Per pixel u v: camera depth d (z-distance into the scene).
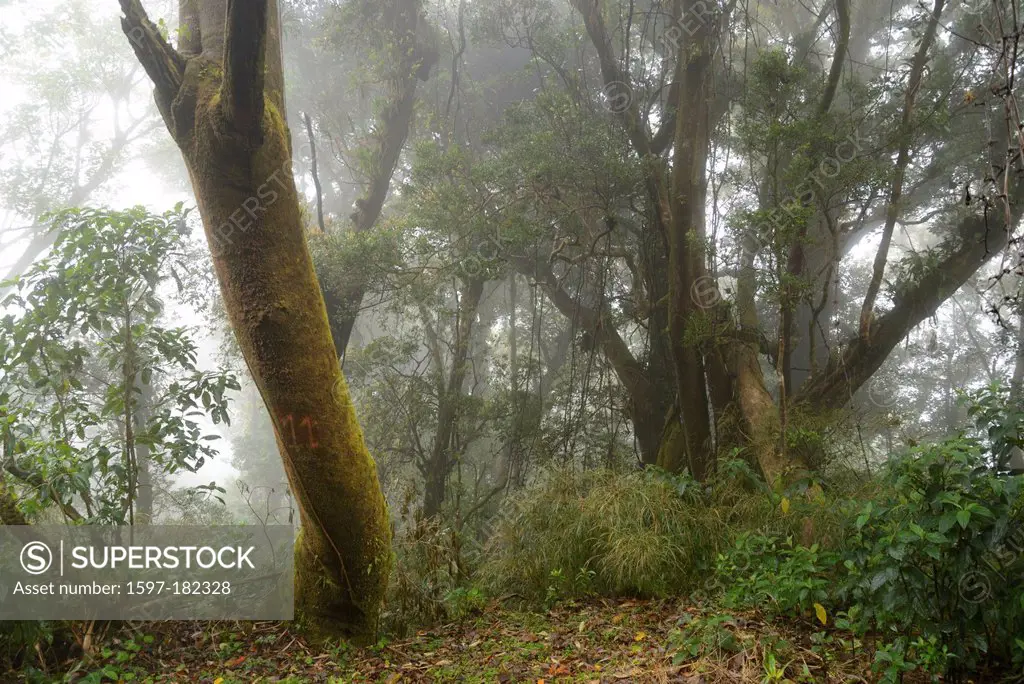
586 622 6.01
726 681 4.23
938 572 4.07
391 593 6.32
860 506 5.52
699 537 6.92
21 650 5.01
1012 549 3.95
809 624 5.21
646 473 7.98
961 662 4.03
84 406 6.20
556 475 8.02
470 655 5.42
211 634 5.87
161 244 6.26
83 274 5.96
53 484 5.04
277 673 5.22
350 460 5.74
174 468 6.30
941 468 4.02
